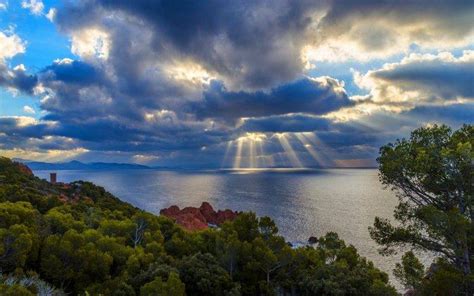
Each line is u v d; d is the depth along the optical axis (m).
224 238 47.59
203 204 140.75
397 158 23.77
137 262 37.56
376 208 173.50
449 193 22.66
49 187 100.31
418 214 22.16
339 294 33.81
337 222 134.25
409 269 27.11
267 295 38.34
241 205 191.00
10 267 31.80
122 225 52.44
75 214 62.47
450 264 22.03
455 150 21.06
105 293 31.67
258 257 41.22
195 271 35.75
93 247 37.06
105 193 115.56
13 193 67.62
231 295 34.38
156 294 26.98
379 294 34.81
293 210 168.62
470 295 19.81
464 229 19.81
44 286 27.12
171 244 46.97
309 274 39.22
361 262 48.44
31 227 39.38
